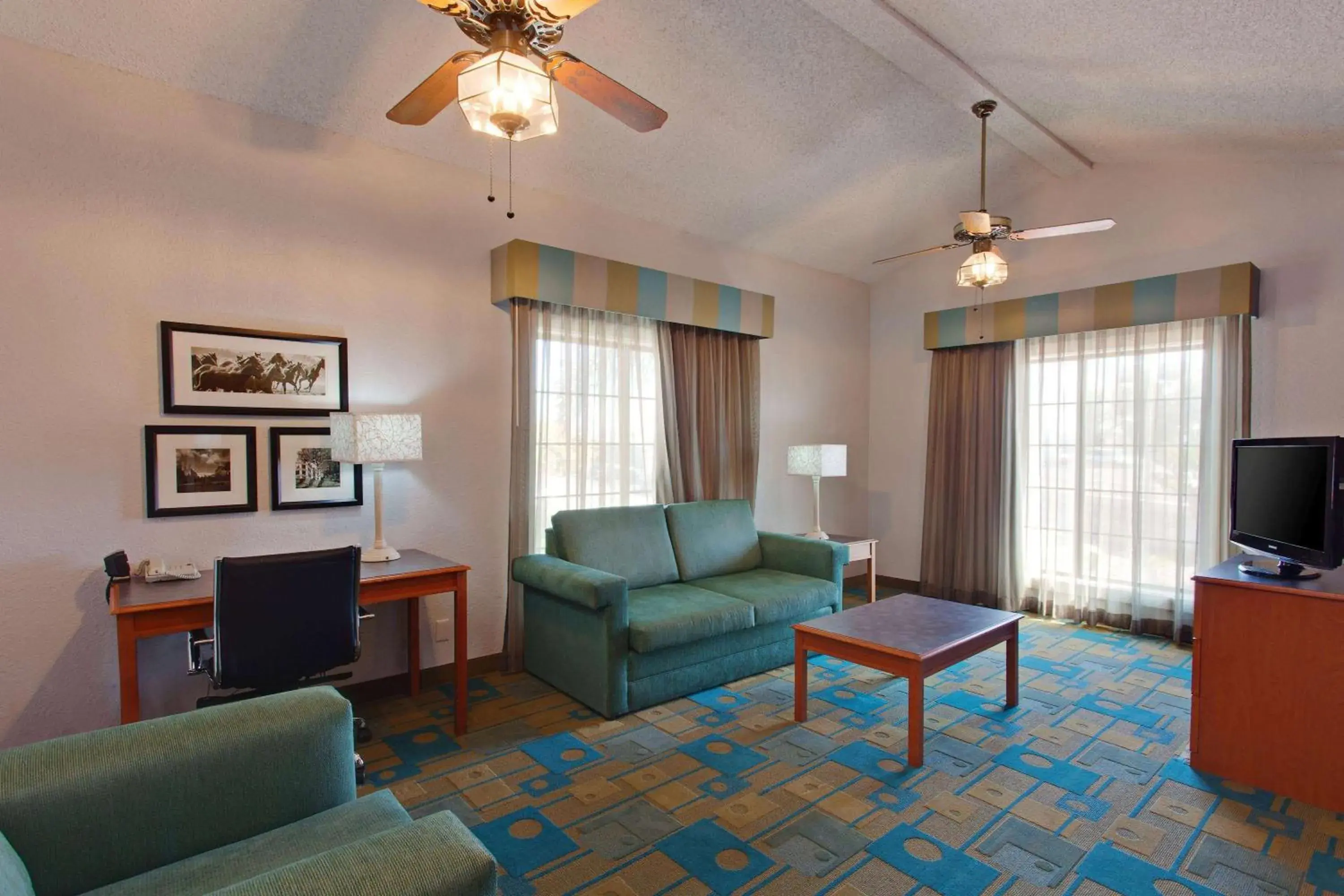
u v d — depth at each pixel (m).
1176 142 3.86
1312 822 2.20
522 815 2.24
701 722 2.98
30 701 2.48
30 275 2.47
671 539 4.02
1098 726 2.93
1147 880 1.91
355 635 2.44
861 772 2.53
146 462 2.70
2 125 2.42
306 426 3.07
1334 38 2.48
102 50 2.54
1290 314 3.80
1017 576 4.86
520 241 3.47
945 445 5.25
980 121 3.79
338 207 3.15
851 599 5.28
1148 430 4.31
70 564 2.55
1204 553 4.02
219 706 1.57
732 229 4.64
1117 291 4.29
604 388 4.05
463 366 3.53
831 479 5.59
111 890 1.28
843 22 2.89
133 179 2.67
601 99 2.14
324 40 2.66
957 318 5.07
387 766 2.58
